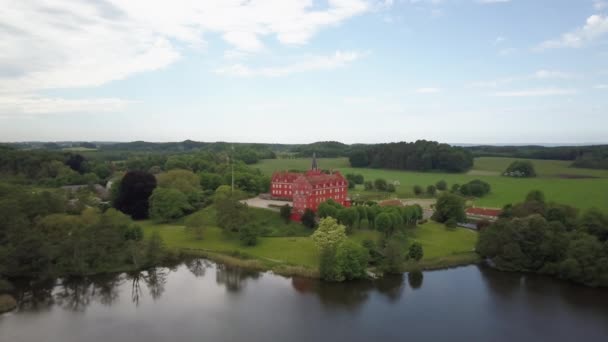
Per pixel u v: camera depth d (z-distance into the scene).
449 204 148.00
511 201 194.88
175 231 139.50
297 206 150.00
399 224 127.81
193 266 107.94
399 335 72.44
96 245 103.56
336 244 103.75
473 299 87.44
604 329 75.06
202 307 83.25
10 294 89.25
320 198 153.38
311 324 76.06
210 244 123.75
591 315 80.50
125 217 130.00
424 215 164.75
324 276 96.81
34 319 78.25
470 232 137.12
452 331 74.00
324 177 161.00
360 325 75.81
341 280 95.81
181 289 92.56
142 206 159.00
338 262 96.25
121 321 77.31
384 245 112.69
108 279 98.69
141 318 78.56
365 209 134.12
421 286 94.31
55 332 73.19
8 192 135.62
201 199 173.12
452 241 125.69
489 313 81.06
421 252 106.94
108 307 83.50
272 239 126.38
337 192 163.25
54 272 98.62
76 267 99.69
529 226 106.25
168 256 113.31
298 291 91.00
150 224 151.25
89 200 163.25
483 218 157.88
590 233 113.88
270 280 97.19
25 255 94.94
